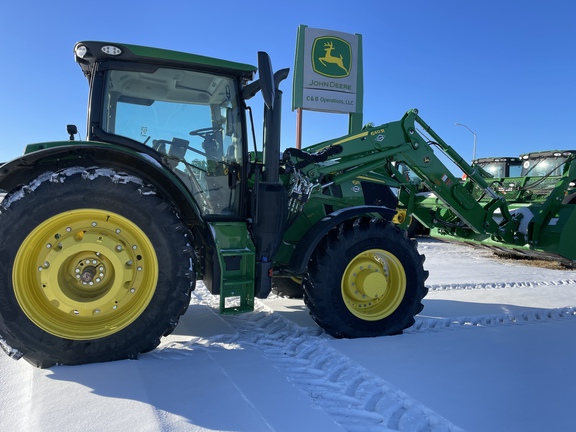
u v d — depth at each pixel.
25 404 2.23
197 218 2.98
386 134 4.19
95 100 2.97
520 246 5.35
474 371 2.79
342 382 2.62
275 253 3.25
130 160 2.93
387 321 3.52
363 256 3.55
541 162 11.02
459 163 4.66
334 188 3.97
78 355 2.65
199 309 4.23
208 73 3.21
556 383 2.63
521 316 4.20
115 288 2.73
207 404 2.22
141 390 2.35
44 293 2.62
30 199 2.55
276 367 2.76
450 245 10.37
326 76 11.12
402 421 2.18
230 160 3.39
